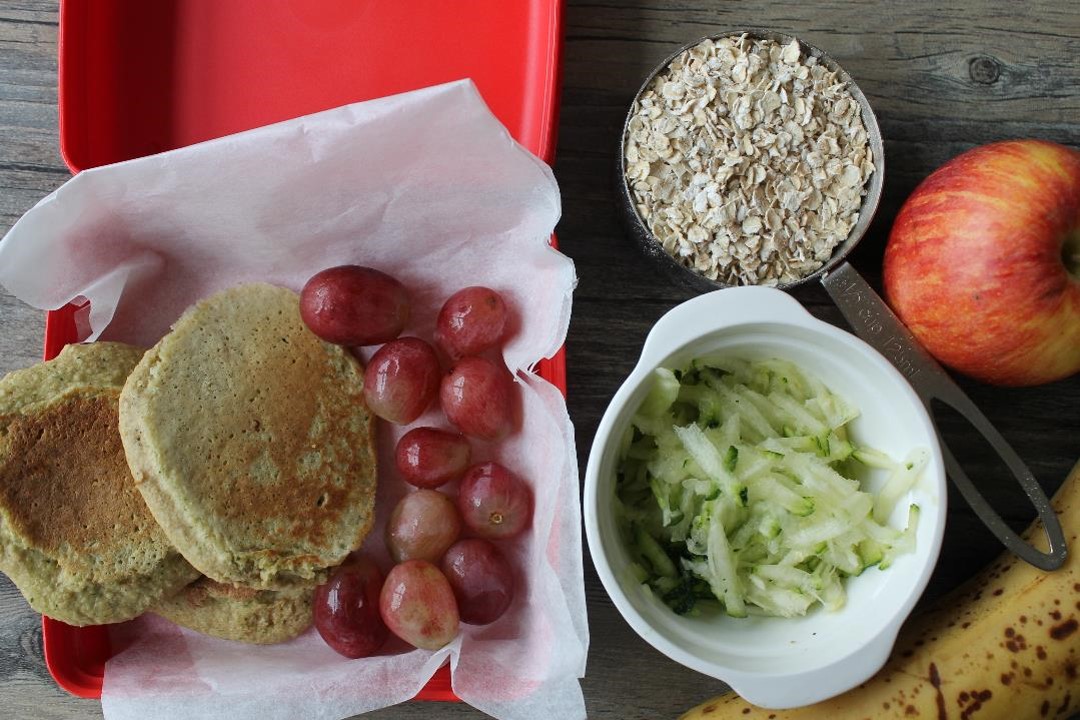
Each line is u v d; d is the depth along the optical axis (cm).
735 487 32
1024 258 32
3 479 32
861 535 32
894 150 37
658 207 35
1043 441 37
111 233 33
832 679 31
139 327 35
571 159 37
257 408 33
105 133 35
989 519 33
